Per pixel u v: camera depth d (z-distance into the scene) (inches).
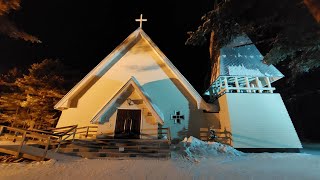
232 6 471.8
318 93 1021.8
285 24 394.6
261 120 540.4
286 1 363.3
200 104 617.6
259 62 645.9
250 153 486.9
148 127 549.6
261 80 658.8
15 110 932.0
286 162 347.9
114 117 557.3
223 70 616.4
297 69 524.1
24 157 360.5
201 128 603.8
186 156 410.9
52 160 341.1
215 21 548.4
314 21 336.5
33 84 941.8
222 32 588.4
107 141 484.4
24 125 910.4
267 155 447.5
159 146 449.1
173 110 622.2
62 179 241.4
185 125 606.5
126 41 690.8
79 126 614.5
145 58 687.7
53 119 893.2
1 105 903.1
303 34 373.7
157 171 282.8
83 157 402.3
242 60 649.0
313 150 569.0
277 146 512.1
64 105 631.2
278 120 540.7
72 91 628.7
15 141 601.0
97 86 653.9
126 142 481.4
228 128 547.2
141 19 735.7
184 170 288.4
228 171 280.5
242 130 529.3
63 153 413.4
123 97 576.1
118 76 663.1
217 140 575.5
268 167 305.0
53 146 471.5
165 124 604.4
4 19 389.1
